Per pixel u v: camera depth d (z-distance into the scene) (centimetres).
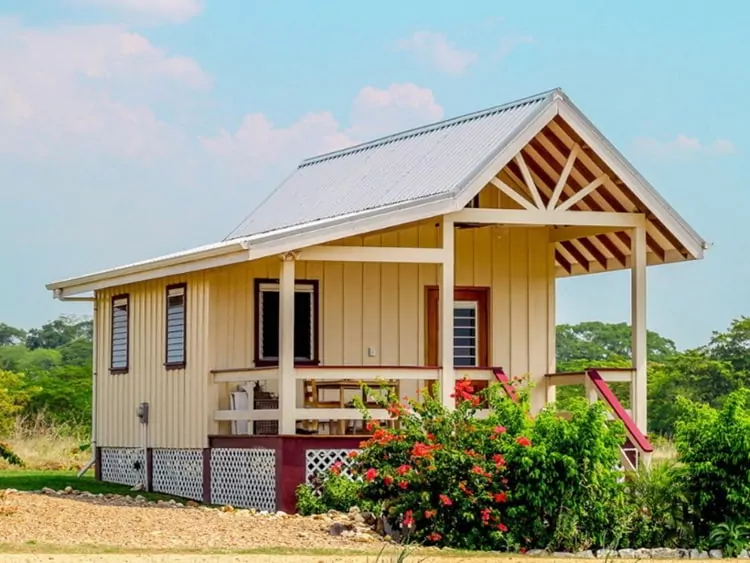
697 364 4856
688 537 2034
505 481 1980
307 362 2555
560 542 1970
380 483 1998
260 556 1733
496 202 2652
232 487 2412
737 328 4984
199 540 1856
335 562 1698
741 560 1958
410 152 2661
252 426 2480
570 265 2898
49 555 1675
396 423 2372
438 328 2642
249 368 2384
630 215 2478
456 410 2062
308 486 2258
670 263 2598
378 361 2595
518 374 2681
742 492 2028
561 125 2400
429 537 1959
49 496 2445
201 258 2394
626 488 2067
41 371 5472
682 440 2084
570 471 1950
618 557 1961
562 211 2423
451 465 1978
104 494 2612
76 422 4547
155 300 2745
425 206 2306
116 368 2920
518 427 2031
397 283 2623
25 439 3850
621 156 2422
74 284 2986
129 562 1644
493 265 2686
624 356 6725
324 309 2573
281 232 2256
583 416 1995
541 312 2709
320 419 2336
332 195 2769
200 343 2531
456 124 2625
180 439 2598
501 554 1909
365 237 2577
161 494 2641
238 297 2536
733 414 2059
